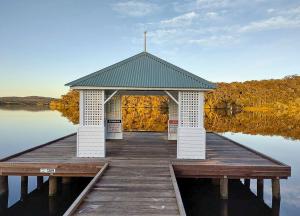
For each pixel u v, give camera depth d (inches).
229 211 362.6
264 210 367.9
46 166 362.6
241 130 1103.6
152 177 314.8
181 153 407.2
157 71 433.1
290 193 432.5
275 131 1095.6
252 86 3513.8
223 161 393.1
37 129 1080.8
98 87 401.1
